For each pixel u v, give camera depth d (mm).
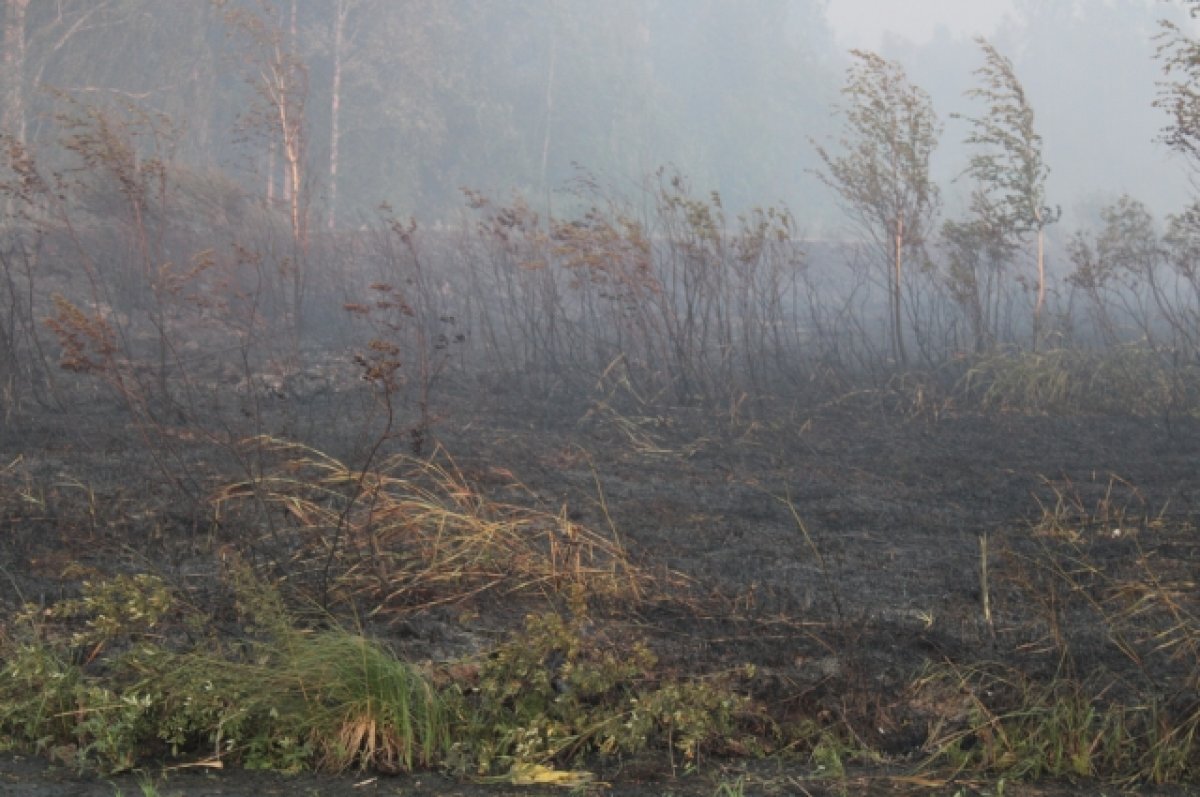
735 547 7035
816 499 8352
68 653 4996
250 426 9945
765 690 4992
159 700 4488
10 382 10188
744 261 13898
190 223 17359
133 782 4176
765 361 13414
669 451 9773
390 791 4172
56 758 4316
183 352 13562
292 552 6359
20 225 16531
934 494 8602
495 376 13000
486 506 7094
